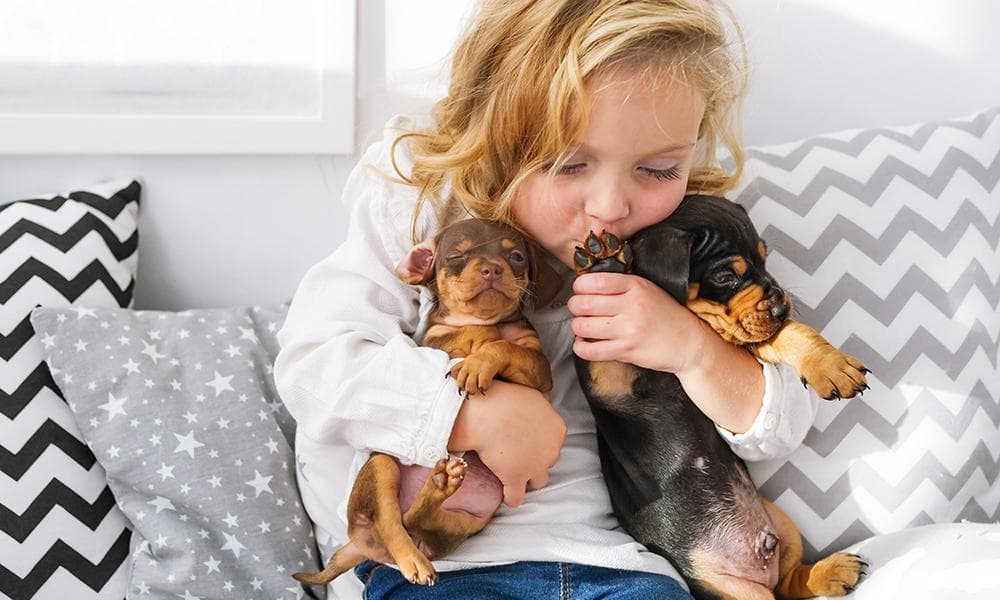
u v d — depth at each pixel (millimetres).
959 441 1385
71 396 1371
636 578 1181
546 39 1181
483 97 1271
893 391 1389
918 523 1366
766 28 1664
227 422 1415
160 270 1631
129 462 1360
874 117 1727
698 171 1364
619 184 1160
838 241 1431
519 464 1181
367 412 1190
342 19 1551
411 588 1183
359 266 1299
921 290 1421
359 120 1616
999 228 1478
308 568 1386
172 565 1321
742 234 1184
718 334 1193
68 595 1322
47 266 1460
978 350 1416
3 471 1335
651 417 1231
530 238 1253
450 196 1300
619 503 1269
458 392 1163
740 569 1220
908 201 1458
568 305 1205
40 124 1520
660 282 1173
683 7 1198
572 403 1333
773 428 1221
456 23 1604
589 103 1130
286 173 1626
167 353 1444
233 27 1552
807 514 1370
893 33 1699
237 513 1367
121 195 1557
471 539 1206
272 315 1562
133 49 1538
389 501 1142
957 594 1117
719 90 1261
